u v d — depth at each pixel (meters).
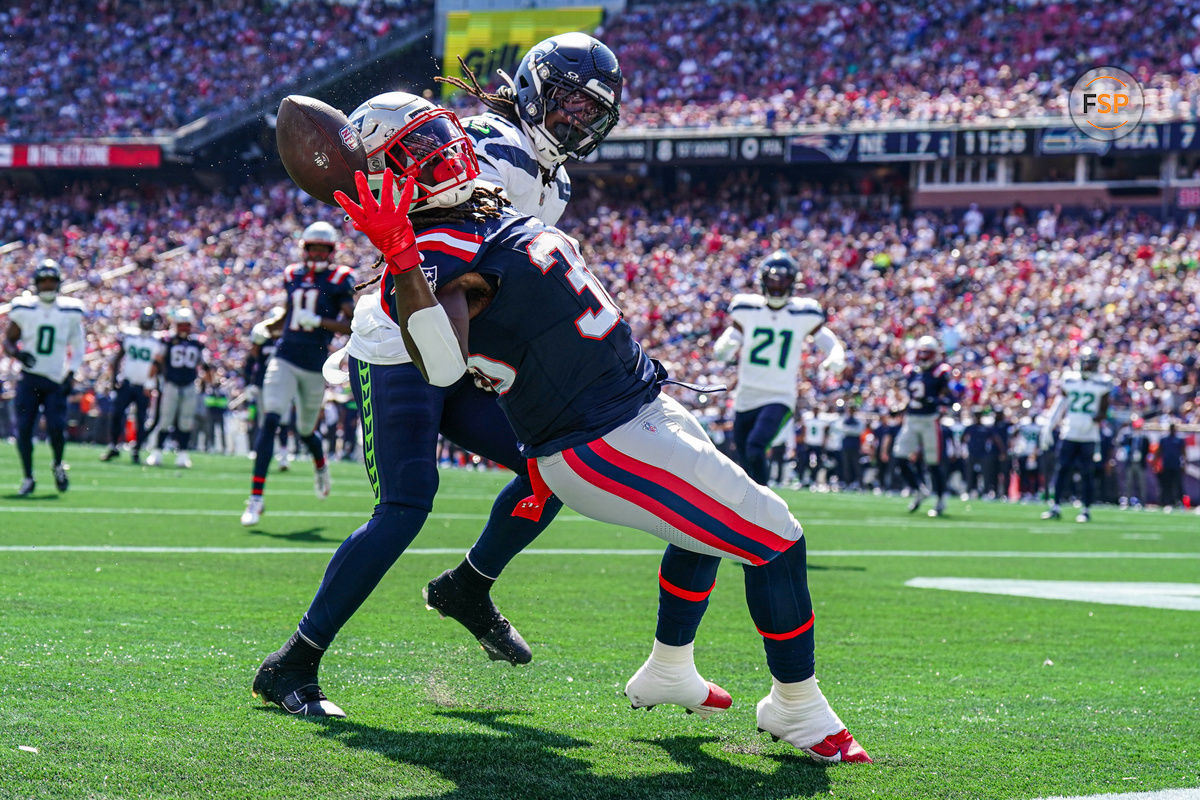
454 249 7.68
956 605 17.25
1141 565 25.14
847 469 62.78
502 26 108.25
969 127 87.38
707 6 106.88
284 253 96.69
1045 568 23.56
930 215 91.06
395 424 9.62
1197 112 83.44
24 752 7.52
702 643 13.08
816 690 8.49
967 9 99.00
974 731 9.49
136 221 103.44
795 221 93.75
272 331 24.86
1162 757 8.80
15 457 44.75
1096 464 59.06
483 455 10.45
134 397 45.22
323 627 9.05
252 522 23.77
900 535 30.22
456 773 7.60
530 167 10.12
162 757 7.61
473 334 7.92
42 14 112.44
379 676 10.58
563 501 8.45
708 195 100.00
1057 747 9.02
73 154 100.88
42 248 101.56
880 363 73.75
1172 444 56.88
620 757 8.25
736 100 100.88
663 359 78.75
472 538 23.42
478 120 10.04
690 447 8.10
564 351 7.92
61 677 9.69
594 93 9.98
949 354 74.69
